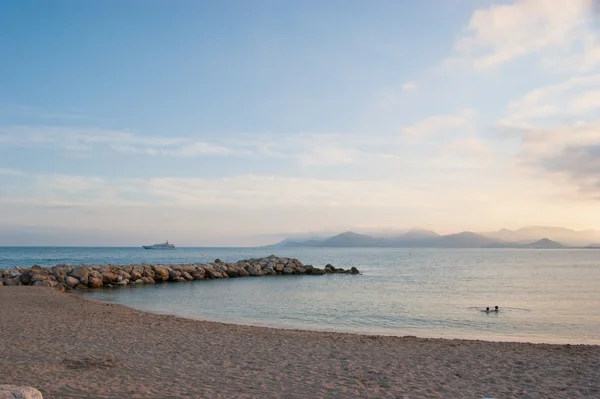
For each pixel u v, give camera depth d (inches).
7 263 3068.4
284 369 423.5
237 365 435.2
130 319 708.0
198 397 334.0
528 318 887.7
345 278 2018.9
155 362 438.6
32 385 351.3
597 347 553.0
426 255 6638.8
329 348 522.9
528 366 448.1
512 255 6943.9
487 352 512.1
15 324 631.2
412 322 835.4
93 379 373.7
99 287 1526.8
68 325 631.8
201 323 697.0
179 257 4468.5
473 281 1870.1
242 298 1222.3
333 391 358.0
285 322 826.8
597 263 3905.0
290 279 1943.9
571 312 971.3
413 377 403.2
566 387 378.6
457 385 380.8
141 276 1724.9
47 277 1485.0
